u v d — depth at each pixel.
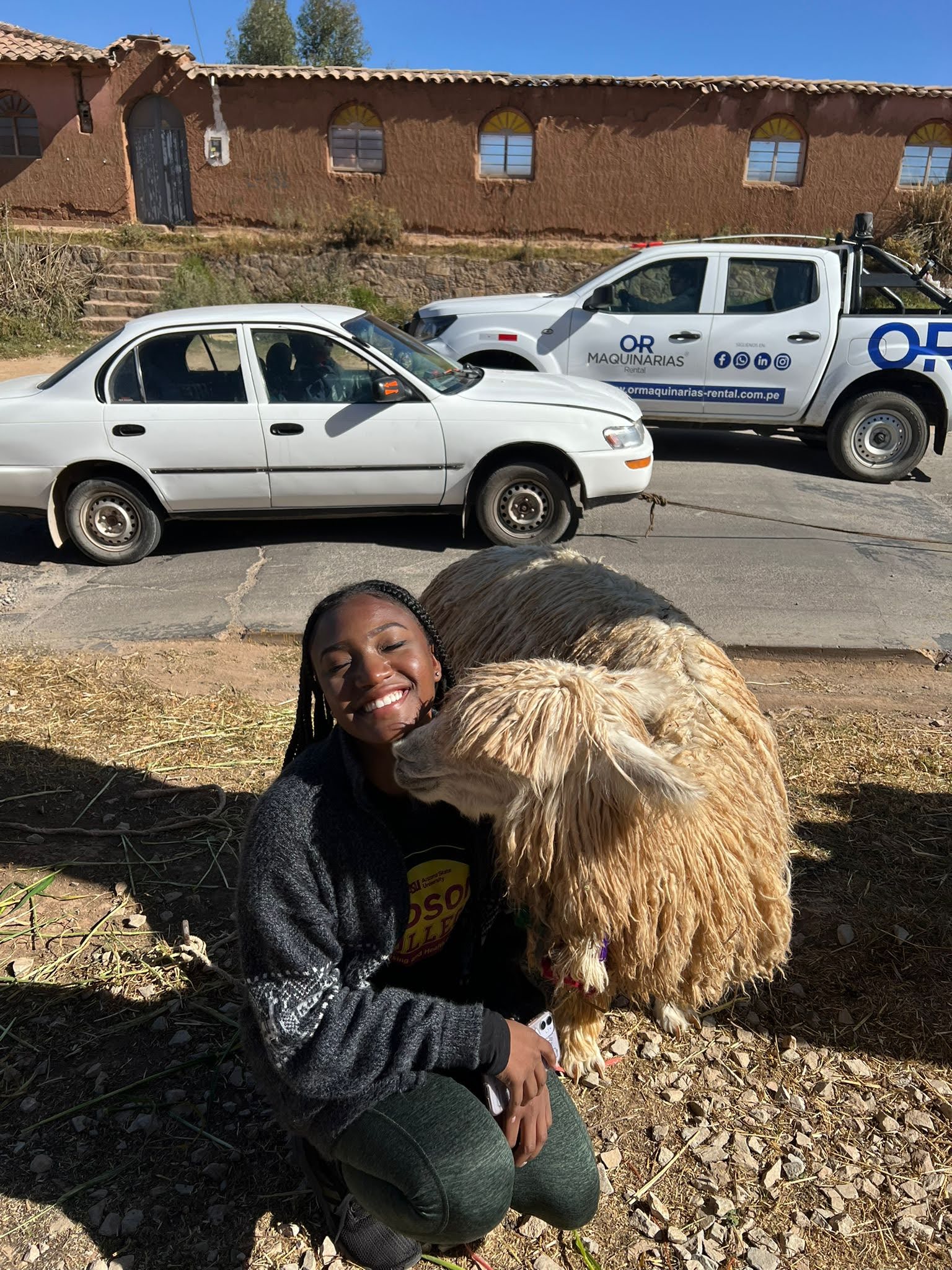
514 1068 1.85
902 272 9.57
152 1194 2.38
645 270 9.66
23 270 18.41
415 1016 1.78
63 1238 2.27
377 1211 1.87
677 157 20.06
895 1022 2.92
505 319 9.86
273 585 6.54
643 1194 2.40
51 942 3.23
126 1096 2.65
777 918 2.40
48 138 20.30
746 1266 2.22
